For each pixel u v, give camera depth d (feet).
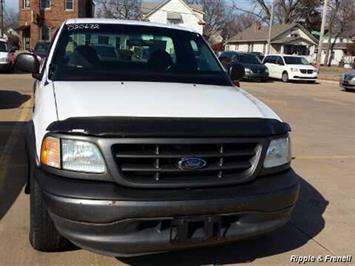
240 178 11.64
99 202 10.71
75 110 11.91
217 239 11.39
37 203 12.27
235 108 12.89
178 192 11.07
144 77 15.16
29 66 17.29
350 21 237.66
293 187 12.32
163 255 13.66
